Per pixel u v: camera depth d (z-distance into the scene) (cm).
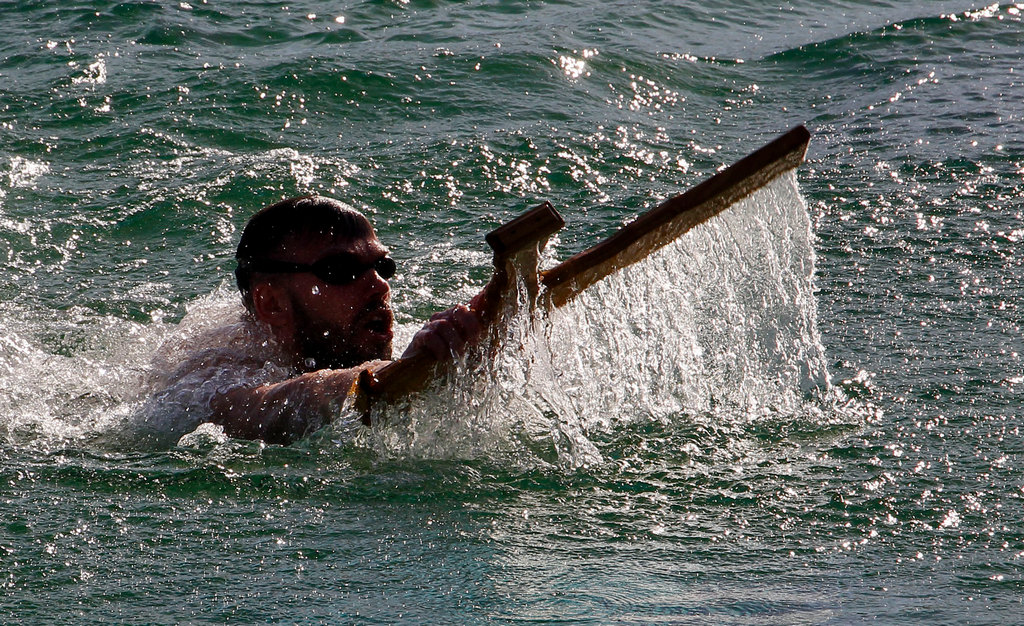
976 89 3216
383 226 2223
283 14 3928
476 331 1055
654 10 4234
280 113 2908
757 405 1312
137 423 1263
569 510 1030
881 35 3881
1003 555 918
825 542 952
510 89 3184
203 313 1490
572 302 1177
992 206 2230
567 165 2595
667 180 2531
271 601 849
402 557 924
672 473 1120
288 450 1170
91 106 2914
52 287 1898
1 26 3694
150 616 829
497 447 1177
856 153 2672
